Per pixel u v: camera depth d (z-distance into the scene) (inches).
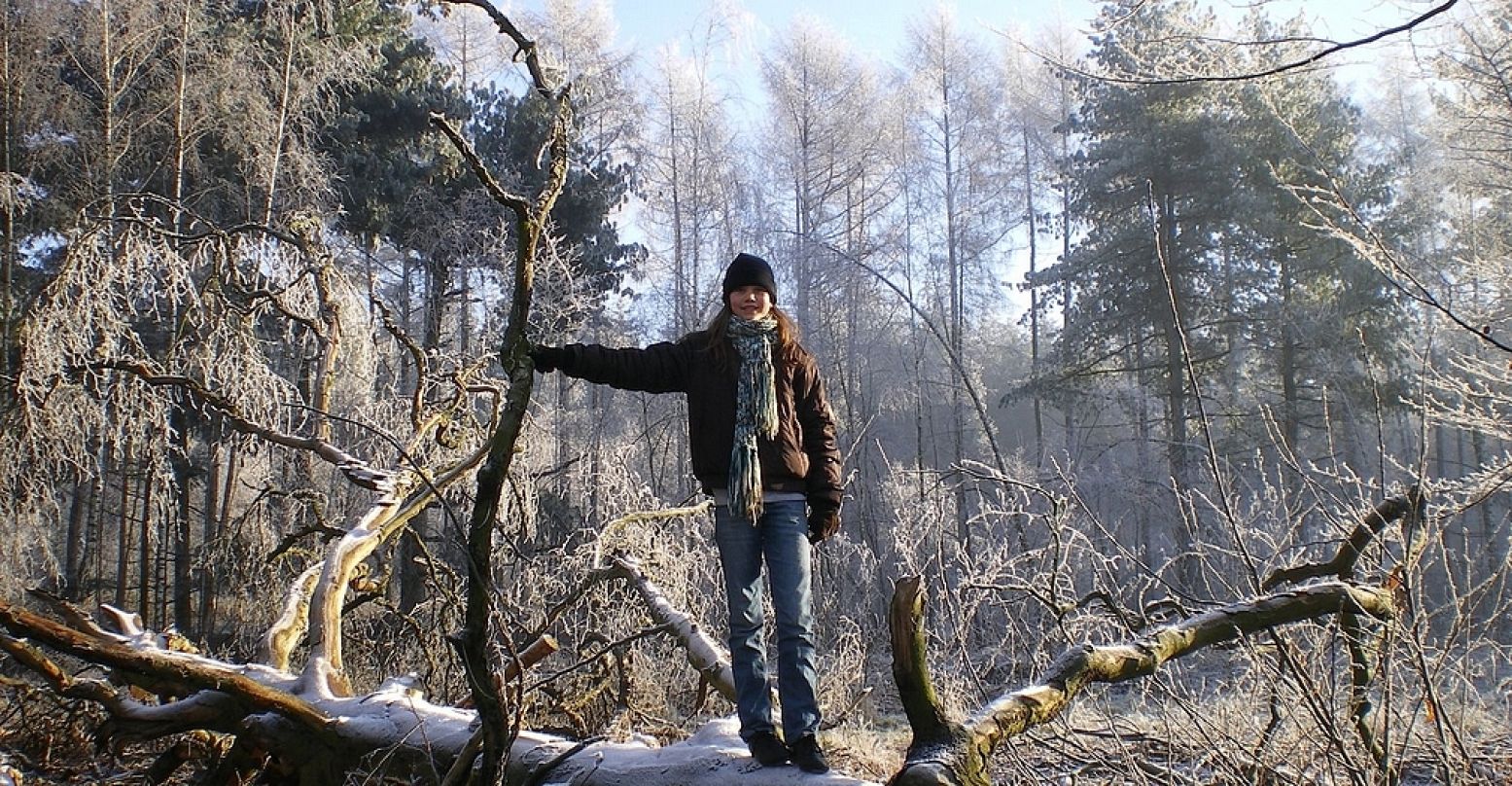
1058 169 1095.0
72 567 745.6
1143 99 924.6
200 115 647.8
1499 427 266.5
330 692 197.6
